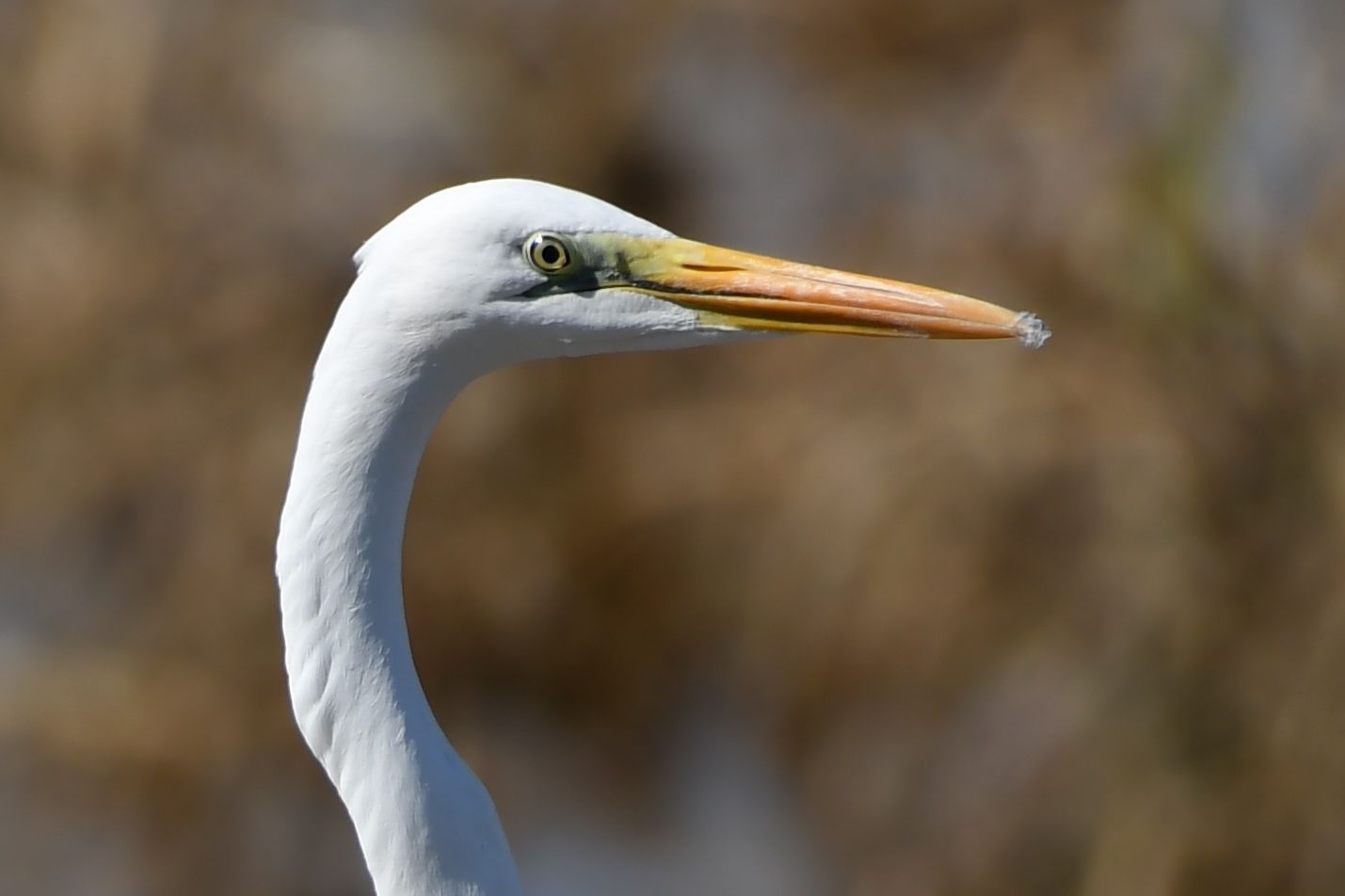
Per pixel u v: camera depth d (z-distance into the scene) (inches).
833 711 467.5
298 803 512.7
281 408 513.3
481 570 494.0
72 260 516.7
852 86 520.4
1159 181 464.1
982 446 454.9
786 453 474.6
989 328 185.9
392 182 534.9
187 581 501.7
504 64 542.9
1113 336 460.8
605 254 180.2
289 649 173.8
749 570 474.3
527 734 511.8
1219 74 467.5
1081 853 454.3
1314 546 450.9
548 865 512.4
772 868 494.0
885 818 466.0
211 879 506.0
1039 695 462.0
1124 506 453.1
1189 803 445.7
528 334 177.3
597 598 494.3
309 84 542.3
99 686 494.3
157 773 493.0
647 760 510.0
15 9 539.2
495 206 174.7
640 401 505.4
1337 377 457.1
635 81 536.7
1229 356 458.3
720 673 491.2
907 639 455.5
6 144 528.7
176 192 530.0
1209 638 450.3
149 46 535.8
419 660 504.4
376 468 171.6
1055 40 487.8
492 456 503.2
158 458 507.5
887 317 186.7
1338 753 443.5
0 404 510.0
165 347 518.0
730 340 185.9
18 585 512.4
